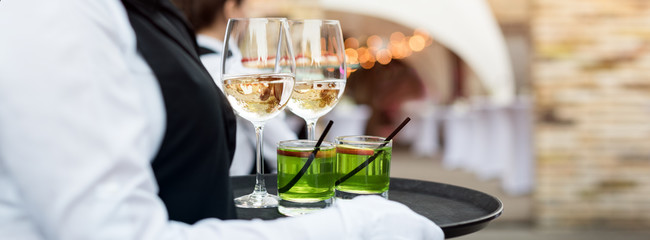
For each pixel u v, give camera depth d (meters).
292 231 0.69
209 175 0.76
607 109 5.11
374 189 1.02
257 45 1.00
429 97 13.80
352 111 8.81
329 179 1.00
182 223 0.69
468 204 1.09
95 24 0.61
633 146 5.12
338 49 1.14
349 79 13.54
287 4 5.28
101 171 0.56
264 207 1.05
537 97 5.16
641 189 5.13
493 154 7.84
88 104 0.57
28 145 0.56
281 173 1.00
